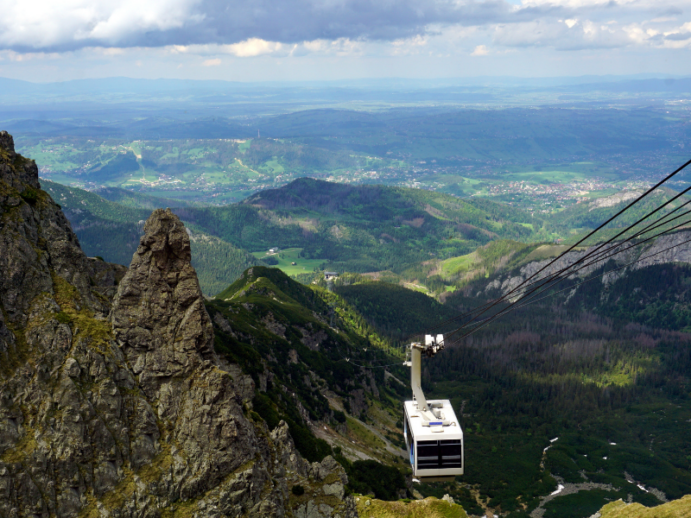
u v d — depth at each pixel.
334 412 184.12
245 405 75.12
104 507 48.62
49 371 51.75
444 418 46.69
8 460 46.75
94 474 49.62
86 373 52.91
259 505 54.69
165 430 54.56
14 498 45.75
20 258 56.53
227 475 54.44
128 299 57.88
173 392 55.97
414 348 49.47
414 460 44.88
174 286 59.22
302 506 70.12
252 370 134.25
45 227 61.69
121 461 51.44
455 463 44.31
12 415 48.69
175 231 59.56
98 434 50.78
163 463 52.69
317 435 148.25
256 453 59.62
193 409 55.31
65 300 57.25
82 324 55.69
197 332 58.03
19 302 54.69
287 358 191.50
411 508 90.94
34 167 66.62
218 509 52.31
